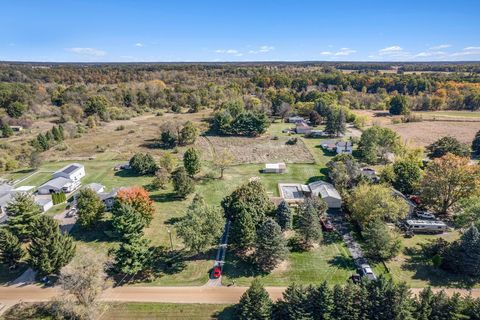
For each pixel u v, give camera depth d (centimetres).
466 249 4666
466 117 15488
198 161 8419
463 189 6191
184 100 18575
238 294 4472
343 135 12888
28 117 14750
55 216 6712
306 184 8156
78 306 3925
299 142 11944
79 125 13962
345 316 3762
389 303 3675
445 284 4581
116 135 13088
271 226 4872
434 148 9188
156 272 4959
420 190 6706
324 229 6003
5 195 6969
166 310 4212
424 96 18188
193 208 5284
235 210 5609
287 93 18562
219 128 13200
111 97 18012
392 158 9681
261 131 12975
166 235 5928
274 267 4991
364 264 4925
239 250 5469
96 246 5631
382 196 5678
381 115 16600
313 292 3862
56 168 9606
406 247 5431
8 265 5100
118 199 5978
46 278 4862
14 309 4309
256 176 8794
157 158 10188
